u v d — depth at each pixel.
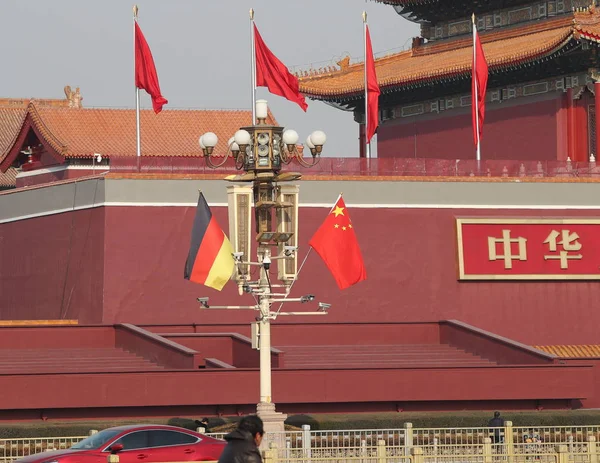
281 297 69.75
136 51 72.88
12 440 46.03
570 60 78.19
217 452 39.22
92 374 55.38
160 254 69.06
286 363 62.69
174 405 56.19
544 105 80.69
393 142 90.50
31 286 75.94
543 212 73.81
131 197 69.12
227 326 67.44
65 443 45.91
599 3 82.19
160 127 86.44
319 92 87.38
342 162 71.94
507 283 72.69
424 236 72.25
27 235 76.56
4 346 63.25
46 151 85.62
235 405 57.25
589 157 79.00
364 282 71.12
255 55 68.19
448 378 59.38
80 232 71.19
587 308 73.38
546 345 72.56
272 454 37.56
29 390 54.69
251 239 70.25
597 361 63.84
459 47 87.75
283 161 49.44
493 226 72.62
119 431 38.84
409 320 71.25
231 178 48.56
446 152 86.38
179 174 69.75
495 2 85.69
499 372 59.97
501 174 73.81
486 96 84.06
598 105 77.25
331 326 67.06
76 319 70.94
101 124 84.94
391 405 59.19
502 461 40.50
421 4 88.94
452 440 51.06
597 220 73.62
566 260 73.19
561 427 49.66
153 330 66.75
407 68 86.44
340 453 45.34
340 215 49.78
